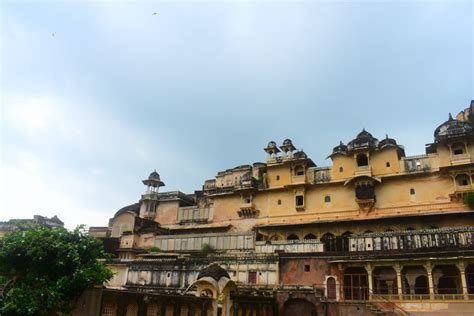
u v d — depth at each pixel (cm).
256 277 3997
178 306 2100
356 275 3775
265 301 3306
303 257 3912
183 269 4238
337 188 5272
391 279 3803
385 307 3189
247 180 5966
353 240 4134
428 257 3328
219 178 7088
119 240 5922
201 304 2284
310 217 5297
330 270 3762
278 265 3950
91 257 1642
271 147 6069
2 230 5612
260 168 6156
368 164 5088
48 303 1412
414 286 3691
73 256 1521
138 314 1853
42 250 1484
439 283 3725
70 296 1511
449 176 4591
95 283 1588
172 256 4650
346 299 3669
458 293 3541
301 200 5472
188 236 5331
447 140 4612
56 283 1463
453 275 3603
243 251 4766
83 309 1565
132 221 6038
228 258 4188
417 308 3127
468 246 3291
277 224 5331
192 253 4900
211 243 5075
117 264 4659
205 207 6338
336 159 5400
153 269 4416
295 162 5644
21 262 1503
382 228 4716
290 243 4456
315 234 5106
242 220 5872
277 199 5691
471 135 4472
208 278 2494
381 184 4981
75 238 1644
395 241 3928
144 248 5712
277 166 5884
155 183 7056
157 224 6450
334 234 4984
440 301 3064
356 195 4988
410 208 4697
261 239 5450
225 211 6116
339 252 3778
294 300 3531
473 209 4266
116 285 4559
